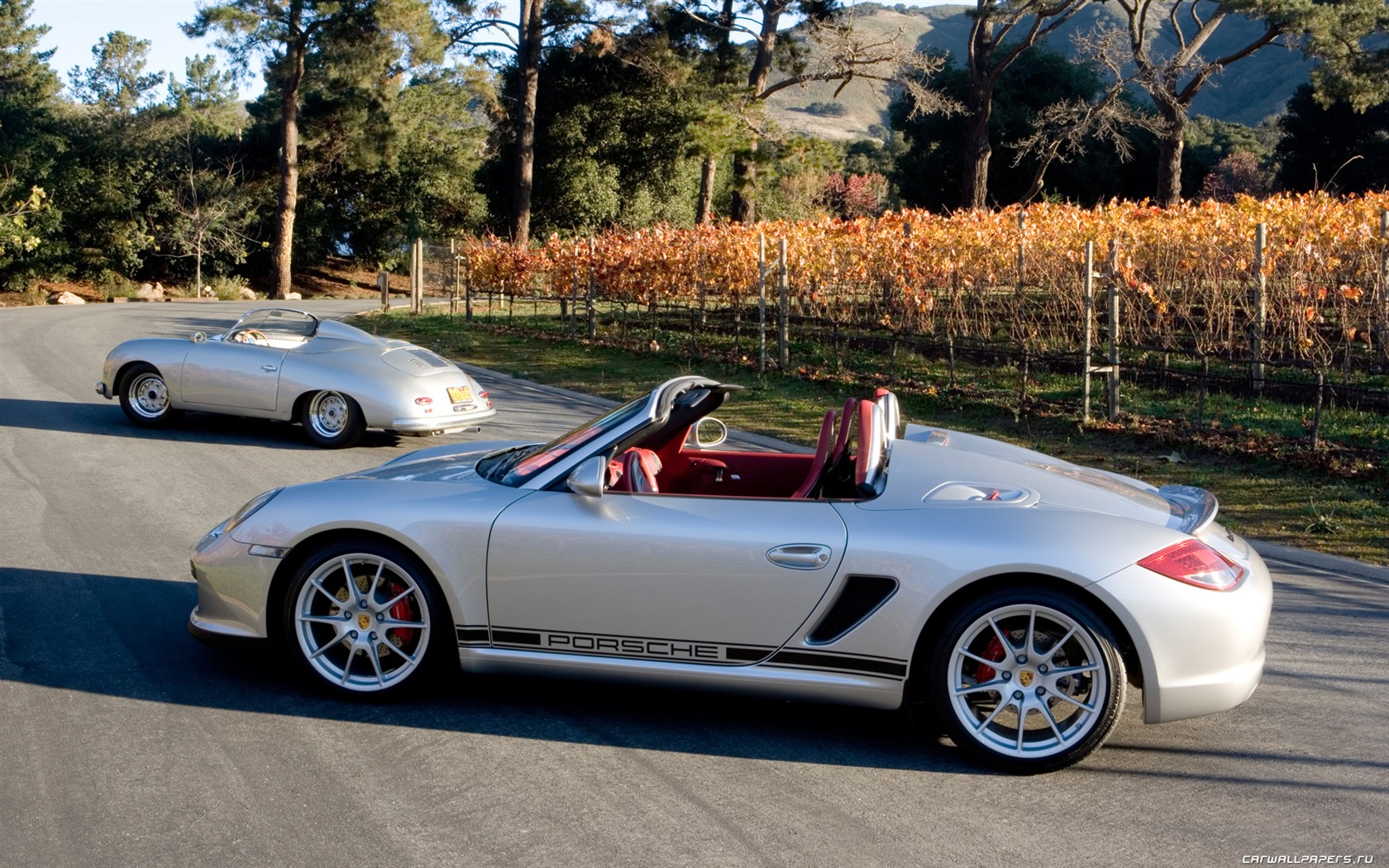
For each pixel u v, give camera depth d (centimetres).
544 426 1143
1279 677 465
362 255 5538
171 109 4903
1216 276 1185
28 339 1862
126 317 2581
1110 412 1105
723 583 375
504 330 2253
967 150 3291
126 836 304
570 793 338
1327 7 3134
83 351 1700
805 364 1536
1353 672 473
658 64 3812
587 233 4859
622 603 383
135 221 4688
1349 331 1073
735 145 3291
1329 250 1125
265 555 405
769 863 297
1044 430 1108
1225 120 15512
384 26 4141
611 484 418
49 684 415
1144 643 350
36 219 4281
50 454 884
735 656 379
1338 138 4553
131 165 4706
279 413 960
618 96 4888
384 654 414
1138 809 337
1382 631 536
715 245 1683
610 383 1492
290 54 4400
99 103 5294
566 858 297
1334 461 906
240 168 5006
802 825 321
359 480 430
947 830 320
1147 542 361
